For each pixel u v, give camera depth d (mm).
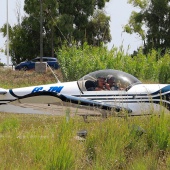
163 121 21469
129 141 20688
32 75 82625
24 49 140125
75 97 29234
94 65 60188
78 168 18688
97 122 22797
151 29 141875
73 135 21219
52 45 136250
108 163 19062
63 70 62500
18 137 21266
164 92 29094
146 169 18781
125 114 23109
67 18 138250
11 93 31625
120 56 59562
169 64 59000
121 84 29641
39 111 31359
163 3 140250
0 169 18141
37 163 18672
